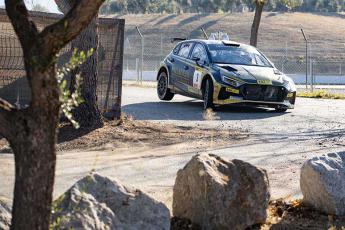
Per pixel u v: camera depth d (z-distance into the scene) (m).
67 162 17.09
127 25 132.62
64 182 14.69
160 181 15.18
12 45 21.34
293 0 60.94
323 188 12.39
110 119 23.47
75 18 6.49
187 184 11.11
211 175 10.73
